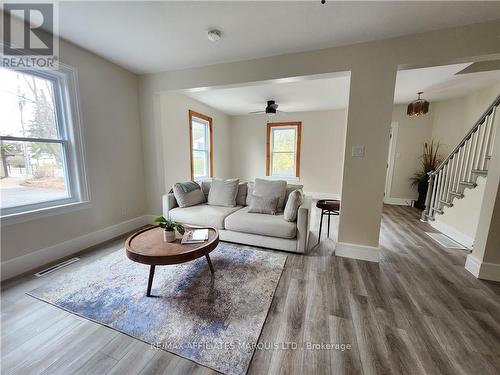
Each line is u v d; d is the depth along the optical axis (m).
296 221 2.56
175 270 2.18
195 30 2.12
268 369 1.19
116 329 1.44
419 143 5.11
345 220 2.48
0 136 1.98
